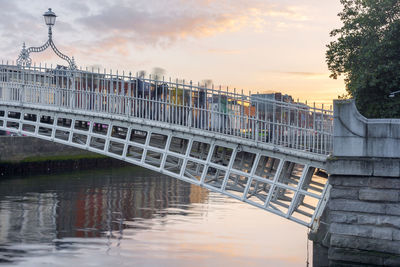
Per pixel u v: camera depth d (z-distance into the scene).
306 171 20.25
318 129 20.05
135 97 23.27
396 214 17.41
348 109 18.11
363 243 17.70
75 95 25.11
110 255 22.12
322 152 19.95
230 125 21.39
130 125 23.58
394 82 24.03
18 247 23.42
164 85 22.91
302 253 22.59
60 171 60.31
